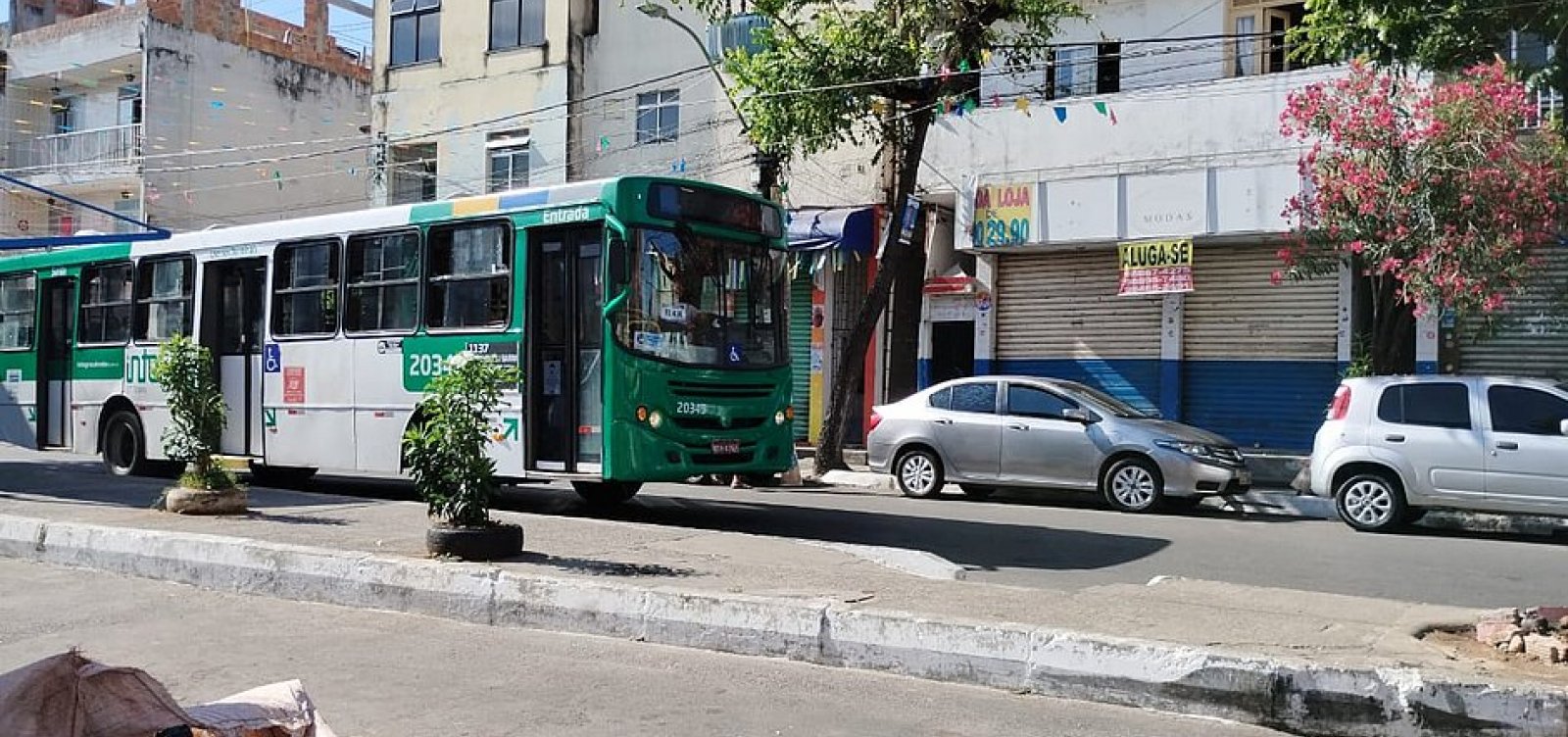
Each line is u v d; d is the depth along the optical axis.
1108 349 18.77
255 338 13.80
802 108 15.92
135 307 14.97
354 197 30.97
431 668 6.49
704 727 5.46
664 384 10.95
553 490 15.02
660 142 22.61
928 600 7.13
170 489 10.88
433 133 23.77
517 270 11.47
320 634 7.31
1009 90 19.34
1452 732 5.29
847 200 20.69
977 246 19.14
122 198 29.55
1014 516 12.96
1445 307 13.88
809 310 21.34
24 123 30.53
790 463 12.10
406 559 8.21
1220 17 18.00
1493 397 12.15
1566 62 6.42
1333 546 11.24
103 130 28.83
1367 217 13.84
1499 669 5.59
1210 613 6.90
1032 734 5.46
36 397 16.12
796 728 5.47
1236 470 13.77
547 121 23.59
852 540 11.06
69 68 29.06
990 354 19.67
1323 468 12.78
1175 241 17.47
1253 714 5.68
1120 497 13.84
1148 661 5.93
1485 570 9.89
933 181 19.66
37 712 2.94
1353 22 6.95
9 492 12.32
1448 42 6.57
